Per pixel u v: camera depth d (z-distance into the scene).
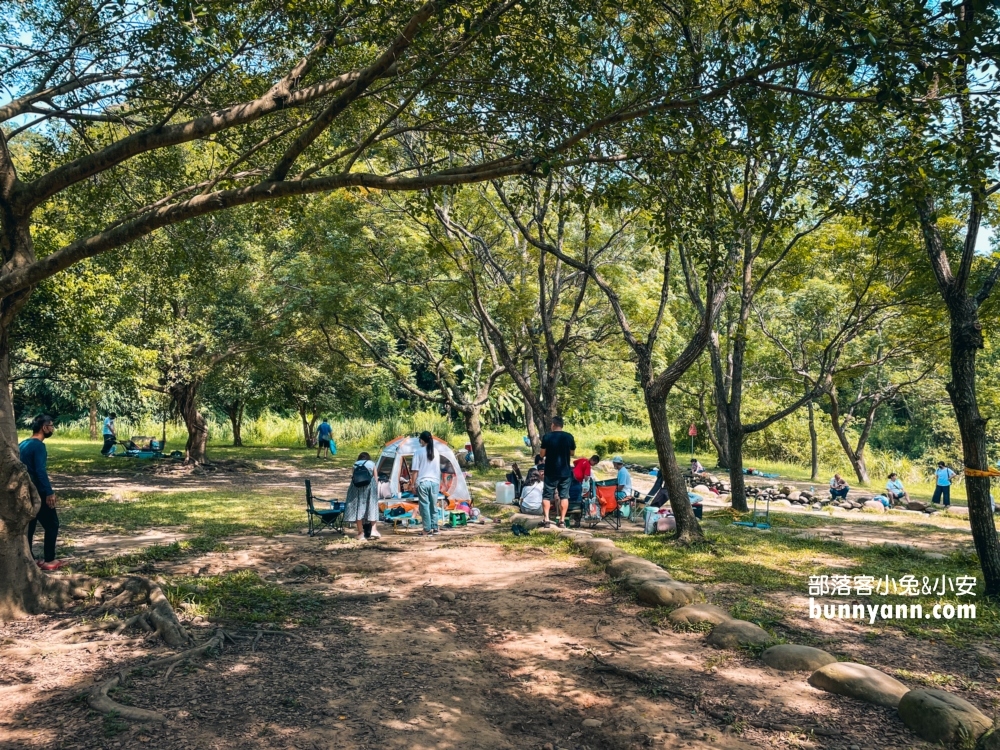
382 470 13.87
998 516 17.66
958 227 12.38
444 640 6.16
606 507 13.23
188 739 4.16
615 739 4.25
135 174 10.53
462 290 19.67
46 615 6.54
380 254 20.73
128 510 13.57
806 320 23.66
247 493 17.27
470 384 37.19
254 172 8.45
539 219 14.95
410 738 4.28
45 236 12.38
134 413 31.94
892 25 5.16
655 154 6.88
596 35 7.14
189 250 12.27
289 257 23.59
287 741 4.18
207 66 7.69
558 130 6.94
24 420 38.31
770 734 4.23
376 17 7.00
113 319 18.06
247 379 28.14
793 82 7.45
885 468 33.84
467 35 6.15
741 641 5.76
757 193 9.55
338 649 5.83
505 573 8.52
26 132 10.62
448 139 8.20
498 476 22.33
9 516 6.52
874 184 6.79
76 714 4.46
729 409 14.84
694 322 27.34
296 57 8.35
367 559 9.25
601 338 21.97
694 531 10.59
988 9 4.74
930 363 23.55
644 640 6.02
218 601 6.80
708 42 9.35
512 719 4.62
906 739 4.15
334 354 26.16
